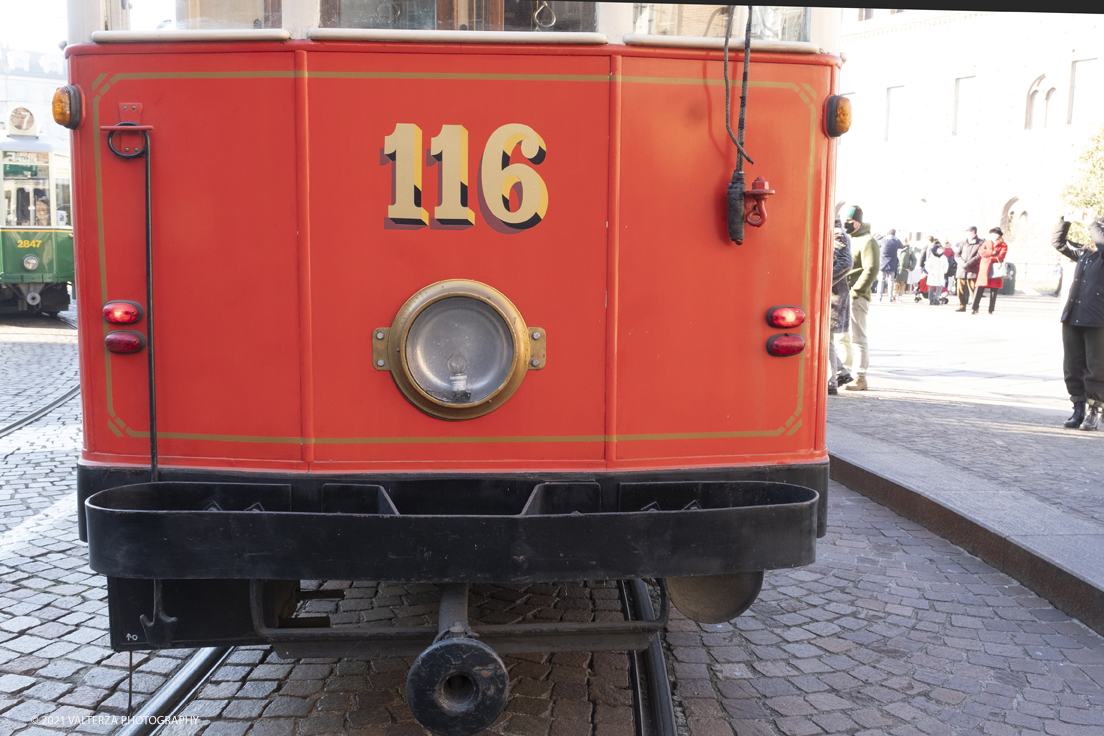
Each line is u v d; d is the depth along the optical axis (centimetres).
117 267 298
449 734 248
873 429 790
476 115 288
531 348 298
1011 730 319
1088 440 754
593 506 304
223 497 300
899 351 1400
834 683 353
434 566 261
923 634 399
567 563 264
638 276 301
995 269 2102
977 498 549
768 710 332
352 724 313
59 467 655
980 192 3316
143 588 285
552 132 291
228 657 364
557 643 289
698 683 351
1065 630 404
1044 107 3116
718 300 307
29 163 1583
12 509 554
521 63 287
